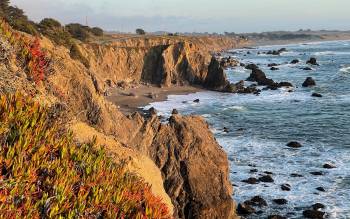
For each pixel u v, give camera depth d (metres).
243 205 31.50
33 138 8.40
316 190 35.00
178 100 83.62
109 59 100.38
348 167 40.31
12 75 12.06
